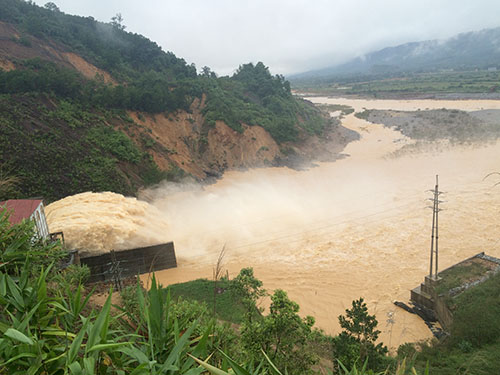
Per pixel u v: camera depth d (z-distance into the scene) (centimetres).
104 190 4578
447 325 2467
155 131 6644
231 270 3438
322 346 1895
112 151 5303
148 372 408
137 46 9862
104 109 6116
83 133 5322
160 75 8938
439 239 3934
